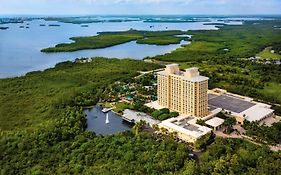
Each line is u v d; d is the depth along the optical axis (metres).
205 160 181.00
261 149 189.38
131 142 198.00
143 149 190.00
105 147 191.12
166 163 169.75
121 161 174.88
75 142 196.88
